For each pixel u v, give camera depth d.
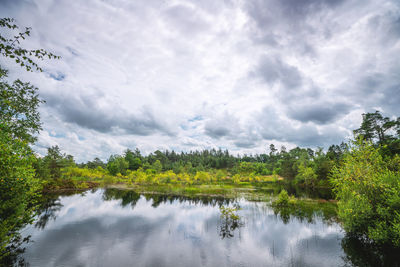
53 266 9.52
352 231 12.68
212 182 61.50
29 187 9.59
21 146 8.02
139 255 10.88
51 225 15.97
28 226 15.49
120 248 11.78
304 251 11.32
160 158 124.75
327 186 44.59
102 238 13.36
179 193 35.72
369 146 12.15
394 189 9.75
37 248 11.55
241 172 77.69
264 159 145.38
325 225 16.12
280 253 11.08
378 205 10.70
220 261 10.20
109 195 32.84
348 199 12.49
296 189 43.53
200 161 118.50
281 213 20.20
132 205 24.66
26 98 12.99
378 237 10.21
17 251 11.09
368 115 40.81
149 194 34.38
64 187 39.59
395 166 11.61
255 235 13.97
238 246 12.12
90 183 47.62
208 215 19.67
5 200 8.47
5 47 4.47
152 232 14.66
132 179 58.09
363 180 11.67
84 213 20.17
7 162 7.23
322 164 45.94
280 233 14.34
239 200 28.41
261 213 20.19
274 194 34.81
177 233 14.44
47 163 36.97
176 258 10.52
